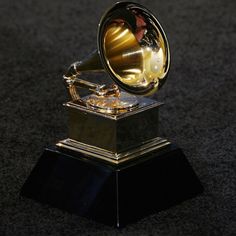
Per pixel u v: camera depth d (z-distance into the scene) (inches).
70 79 108.5
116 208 103.9
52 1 214.8
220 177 120.2
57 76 164.2
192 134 136.4
